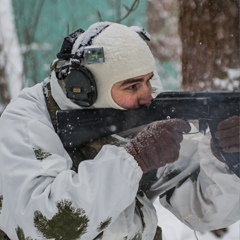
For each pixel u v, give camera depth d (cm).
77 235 257
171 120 274
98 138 287
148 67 278
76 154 293
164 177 333
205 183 322
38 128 280
